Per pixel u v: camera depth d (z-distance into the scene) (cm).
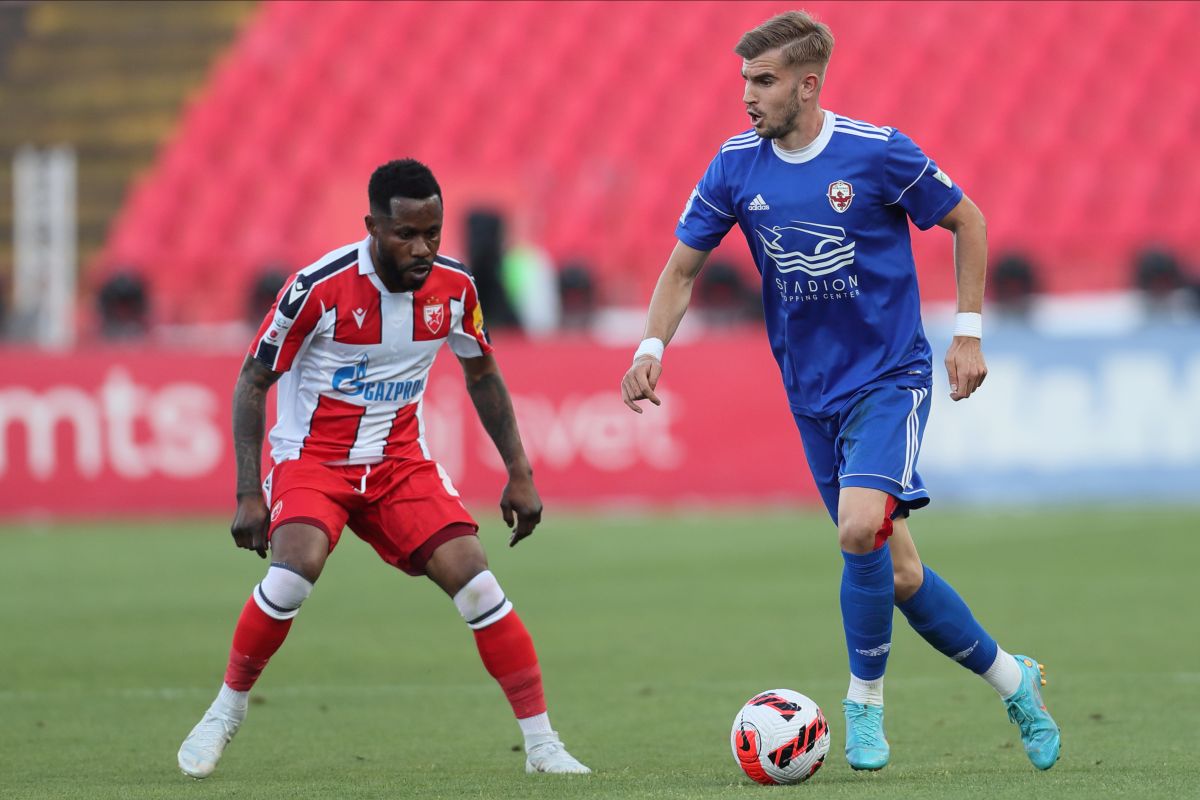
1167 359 5312
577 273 6444
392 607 3688
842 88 8562
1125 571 4012
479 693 2578
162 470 5578
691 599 3706
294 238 8138
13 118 9169
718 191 1861
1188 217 7875
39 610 3631
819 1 8906
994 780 1658
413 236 1780
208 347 5581
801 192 1792
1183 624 3212
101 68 9300
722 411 5503
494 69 8819
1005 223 7838
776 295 1866
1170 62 8600
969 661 1805
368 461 1883
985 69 8600
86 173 8906
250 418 1855
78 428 5603
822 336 1836
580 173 8212
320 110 8725
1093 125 8325
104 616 3534
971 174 8125
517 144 8438
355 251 1842
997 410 5400
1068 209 7919
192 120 8731
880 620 1766
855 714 1795
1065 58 8625
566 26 8994
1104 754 1919
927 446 5444
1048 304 7200
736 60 8719
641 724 2266
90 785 1773
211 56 9275
